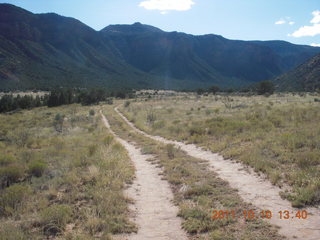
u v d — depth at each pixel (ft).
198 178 22.95
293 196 16.90
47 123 92.63
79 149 40.42
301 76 349.82
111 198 18.51
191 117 80.94
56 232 14.47
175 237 13.57
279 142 30.19
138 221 15.62
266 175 21.98
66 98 232.73
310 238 12.34
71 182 22.80
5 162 31.30
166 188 21.59
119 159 30.66
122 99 301.84
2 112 190.19
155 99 251.39
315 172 19.67
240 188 19.76
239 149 31.01
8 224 14.99
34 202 18.67
